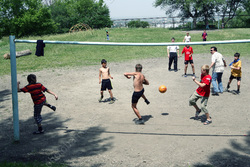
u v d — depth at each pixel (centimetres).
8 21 4672
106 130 634
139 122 665
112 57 1906
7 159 486
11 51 562
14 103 564
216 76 916
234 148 509
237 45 2247
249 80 1129
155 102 859
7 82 1287
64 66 1625
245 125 630
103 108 816
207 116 652
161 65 1568
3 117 766
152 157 482
